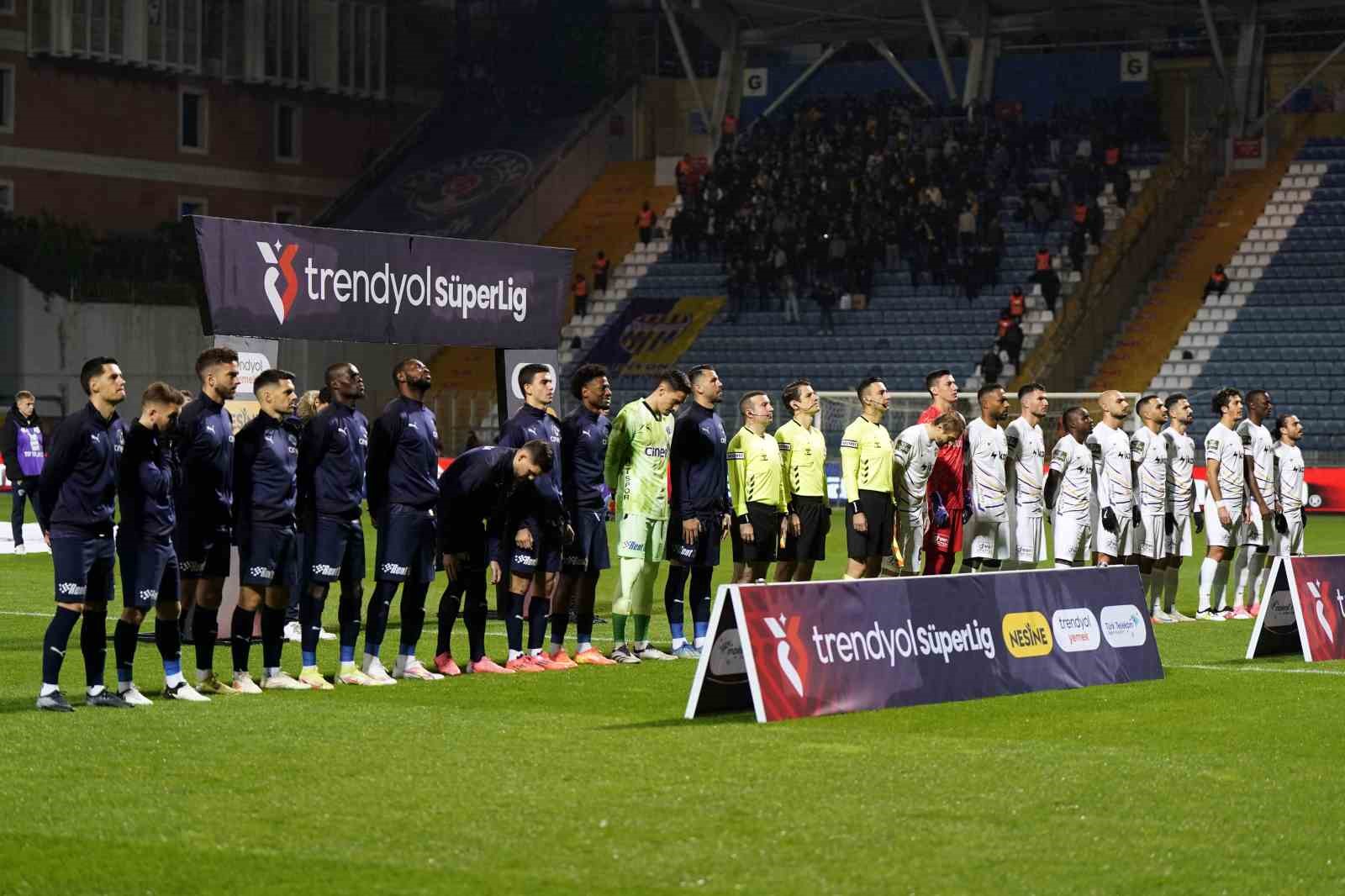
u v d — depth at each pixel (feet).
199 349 146.00
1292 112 152.15
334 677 40.68
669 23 159.74
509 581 46.06
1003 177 143.33
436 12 177.78
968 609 37.76
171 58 158.61
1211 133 147.95
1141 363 133.18
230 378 37.50
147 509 35.47
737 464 46.73
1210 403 128.98
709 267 154.30
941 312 140.56
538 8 175.83
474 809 25.70
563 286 56.70
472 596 41.86
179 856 23.06
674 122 175.22
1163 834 24.50
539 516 42.60
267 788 27.17
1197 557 83.66
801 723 33.63
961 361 136.15
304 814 25.38
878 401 49.19
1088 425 54.13
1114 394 55.01
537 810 25.64
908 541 50.47
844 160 149.79
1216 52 144.25
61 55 151.43
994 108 147.95
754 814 25.46
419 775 28.19
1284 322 133.80
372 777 28.07
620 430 44.37
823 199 144.97
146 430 35.24
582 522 44.21
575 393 44.62
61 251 138.72
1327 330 132.57
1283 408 127.44
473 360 148.97
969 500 51.21
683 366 144.25
